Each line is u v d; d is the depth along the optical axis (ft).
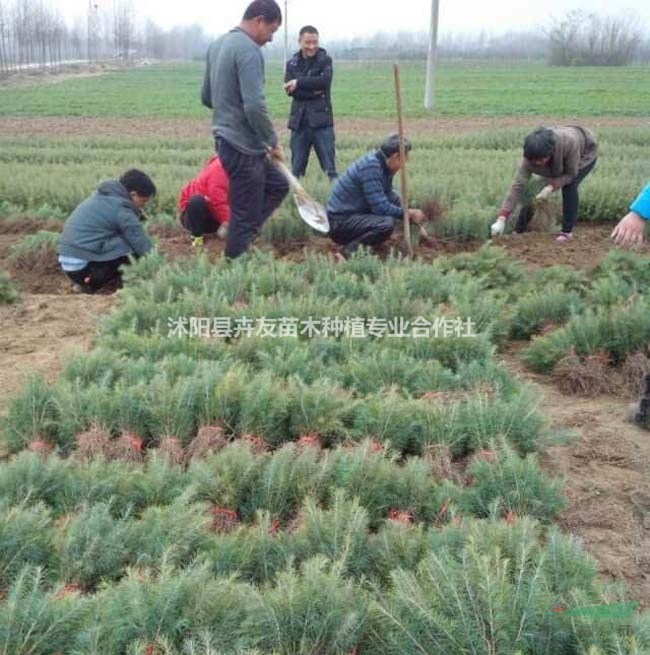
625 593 10.70
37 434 14.82
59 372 17.81
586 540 12.49
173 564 10.37
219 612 9.23
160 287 21.31
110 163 47.73
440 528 11.89
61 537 11.11
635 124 72.54
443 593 9.00
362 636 9.22
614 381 17.98
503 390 16.33
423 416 14.73
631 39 208.13
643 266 23.36
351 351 17.88
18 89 138.21
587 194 33.58
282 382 15.93
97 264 25.21
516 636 8.68
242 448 13.11
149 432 15.05
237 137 23.76
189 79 174.09
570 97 105.60
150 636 8.94
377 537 11.07
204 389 15.12
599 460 14.85
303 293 21.42
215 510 12.16
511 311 21.24
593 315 19.63
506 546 10.24
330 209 26.86
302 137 37.68
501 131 61.00
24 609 9.12
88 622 9.14
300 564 10.62
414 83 139.03
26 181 38.11
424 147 56.18
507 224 31.58
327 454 13.04
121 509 12.40
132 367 16.31
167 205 35.17
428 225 30.19
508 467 12.76
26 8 247.29
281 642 8.96
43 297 23.72
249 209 24.59
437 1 84.58
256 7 23.15
